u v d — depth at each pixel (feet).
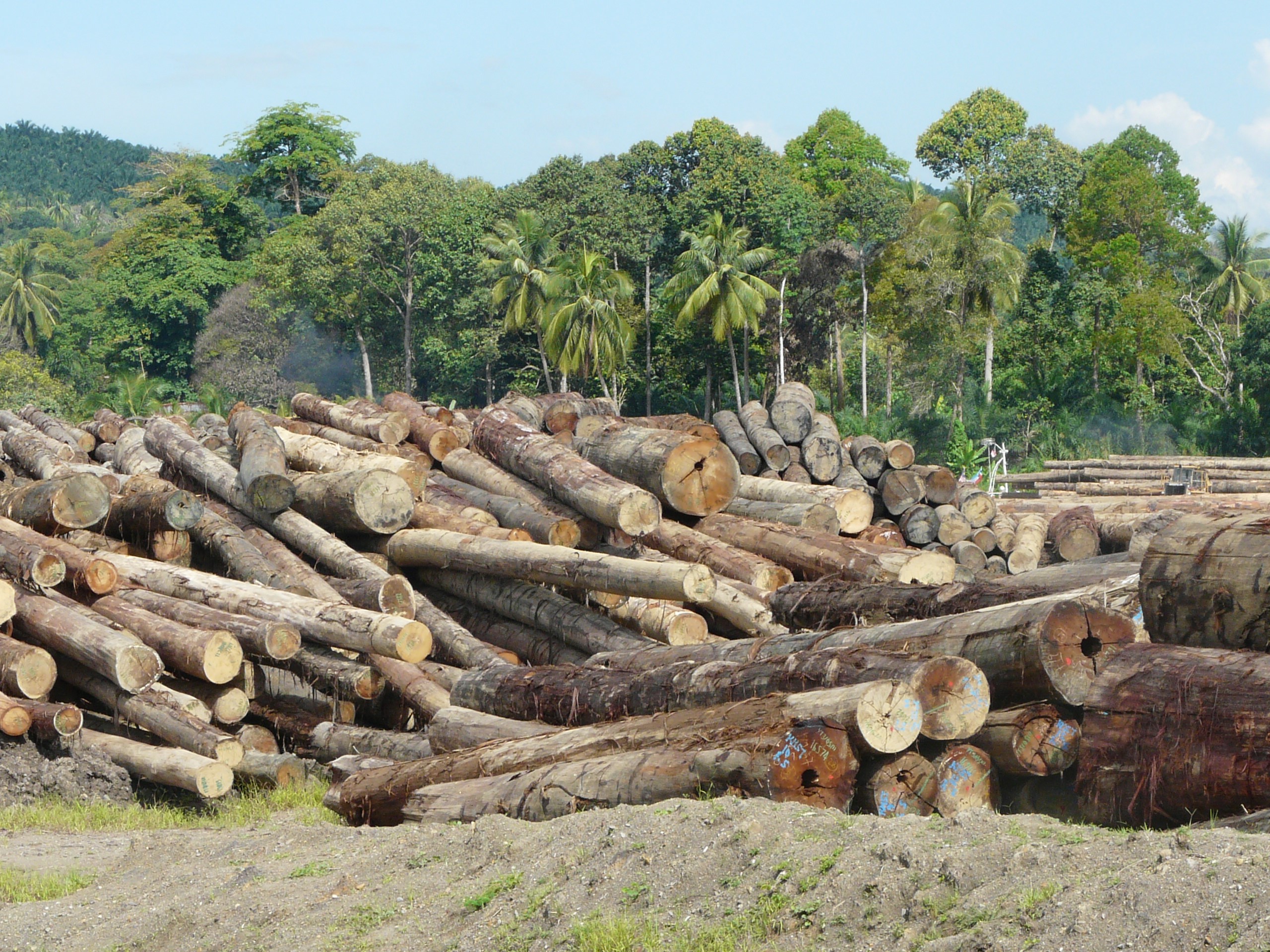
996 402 252.83
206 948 31.89
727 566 62.44
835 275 281.33
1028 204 368.89
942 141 371.15
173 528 62.28
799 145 352.49
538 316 248.32
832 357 309.01
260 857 38.50
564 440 76.18
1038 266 294.05
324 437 82.58
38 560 54.80
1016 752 33.45
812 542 63.10
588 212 281.33
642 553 64.59
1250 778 28.43
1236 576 32.94
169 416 84.99
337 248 284.41
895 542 76.02
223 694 54.19
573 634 56.13
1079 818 33.73
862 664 35.37
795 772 31.76
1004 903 24.22
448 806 39.22
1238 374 238.89
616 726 38.70
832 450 78.74
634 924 27.63
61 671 55.77
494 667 48.73
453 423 78.54
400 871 34.35
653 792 34.30
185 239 358.02
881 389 307.99
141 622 54.90
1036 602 35.22
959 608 44.57
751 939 25.99
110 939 33.22
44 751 51.78
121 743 51.62
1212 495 105.40
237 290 325.21
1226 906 21.98
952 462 205.46
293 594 56.70
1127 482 140.05
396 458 70.64
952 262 242.99
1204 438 227.81
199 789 48.37
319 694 56.13
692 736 35.14
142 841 43.09
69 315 385.70
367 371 298.56
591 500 62.13
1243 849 23.35
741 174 275.59
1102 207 281.33
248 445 69.82
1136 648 32.55
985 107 367.25
